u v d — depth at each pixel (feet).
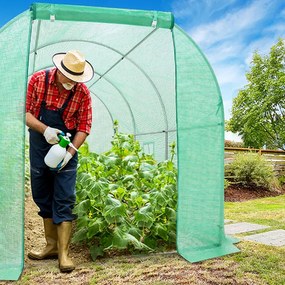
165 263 9.35
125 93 21.38
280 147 51.75
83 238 10.09
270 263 9.29
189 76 10.41
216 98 10.86
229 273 8.61
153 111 19.25
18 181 8.78
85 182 10.53
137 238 10.04
